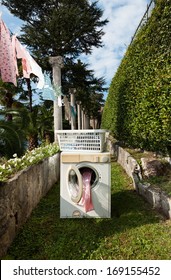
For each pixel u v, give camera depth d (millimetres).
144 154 6277
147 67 5402
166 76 4484
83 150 4020
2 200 2830
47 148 6445
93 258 2795
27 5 17469
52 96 5988
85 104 21484
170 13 4586
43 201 4570
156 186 4309
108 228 3473
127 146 8008
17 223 3342
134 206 4195
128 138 7566
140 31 6336
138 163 5402
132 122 6617
